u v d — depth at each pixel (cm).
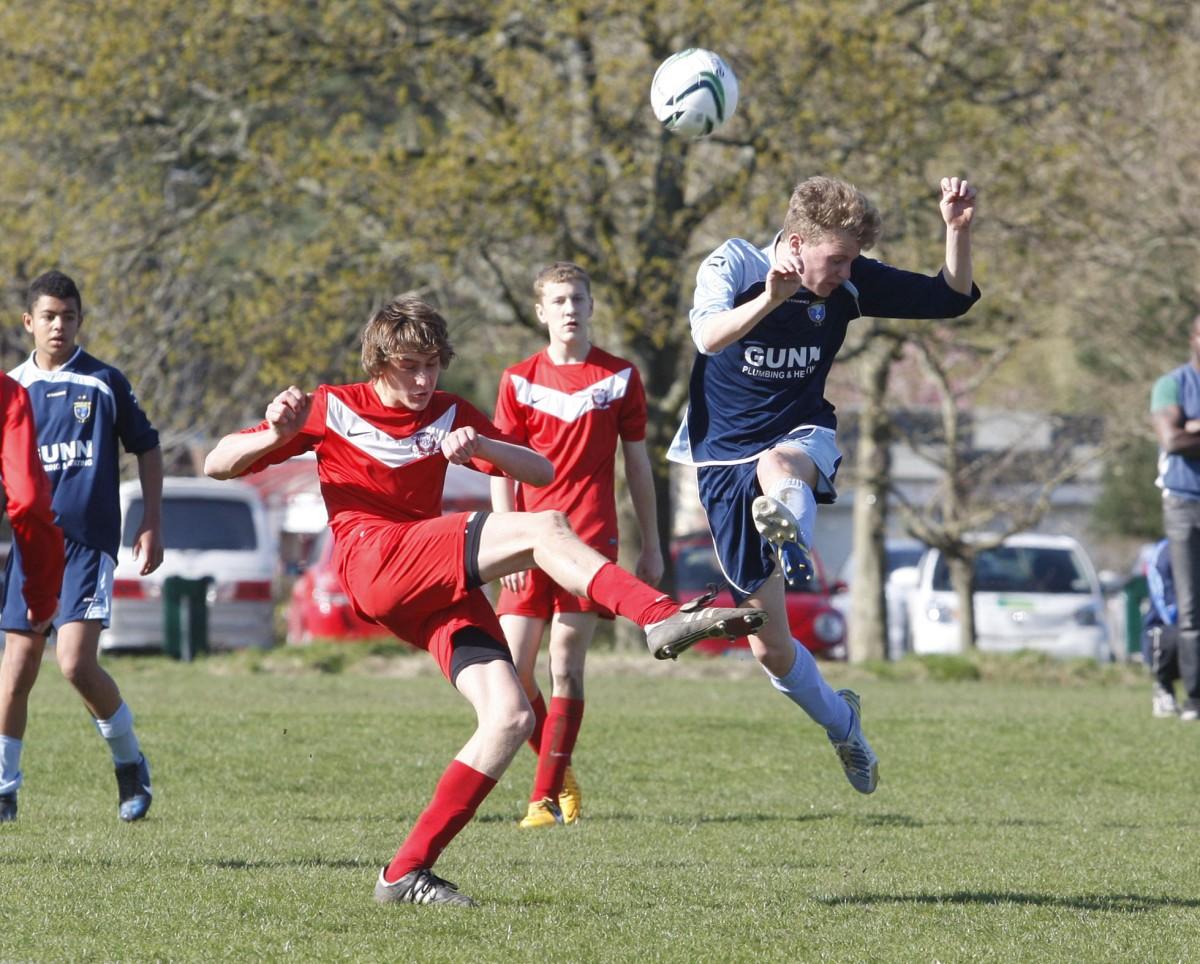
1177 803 2950
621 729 3888
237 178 7488
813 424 2261
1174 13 7656
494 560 1753
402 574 1788
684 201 7425
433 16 7281
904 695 5288
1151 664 4594
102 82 7231
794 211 2027
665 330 7162
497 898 1833
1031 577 9106
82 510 2477
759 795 3014
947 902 1888
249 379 8781
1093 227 7688
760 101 7131
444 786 1781
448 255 7150
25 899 1784
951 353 9044
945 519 8850
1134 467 15388
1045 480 9438
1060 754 3562
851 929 1712
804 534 2017
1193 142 7619
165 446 8738
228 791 2947
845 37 6925
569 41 7256
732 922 1728
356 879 1944
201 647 7062
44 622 2041
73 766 3191
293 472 10794
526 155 6819
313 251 7356
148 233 7800
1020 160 7556
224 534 8394
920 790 3091
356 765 3259
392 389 1866
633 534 7888
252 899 1794
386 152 7212
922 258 7488
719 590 1689
